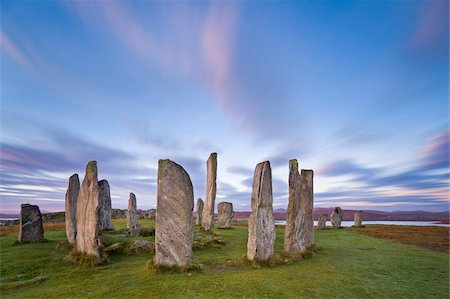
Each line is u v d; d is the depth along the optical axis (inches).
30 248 685.3
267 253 549.6
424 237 1002.7
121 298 367.6
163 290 391.5
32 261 559.8
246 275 463.5
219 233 1004.6
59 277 466.3
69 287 414.9
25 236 758.5
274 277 454.9
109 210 1047.6
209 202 1048.2
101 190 1031.0
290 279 447.8
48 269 512.1
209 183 1071.6
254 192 567.8
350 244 831.7
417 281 451.8
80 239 589.6
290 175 657.0
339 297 378.3
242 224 1577.3
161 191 499.2
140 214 1883.6
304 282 435.2
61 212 1892.2
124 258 608.4
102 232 893.2
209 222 1027.9
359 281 446.9
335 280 449.4
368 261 590.6
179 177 503.8
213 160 1069.8
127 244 686.5
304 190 735.7
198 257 619.2
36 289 412.5
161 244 484.7
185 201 500.7
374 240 920.9
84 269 509.7
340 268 527.5
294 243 629.6
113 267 524.7
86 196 589.9
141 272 478.0
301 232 644.7
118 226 1183.6
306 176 744.3
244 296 371.2
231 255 643.5
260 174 567.5
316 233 1144.8
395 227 1432.1
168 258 482.0
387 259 612.1
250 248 551.5
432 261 593.9
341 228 1364.4
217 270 500.7
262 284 417.7
